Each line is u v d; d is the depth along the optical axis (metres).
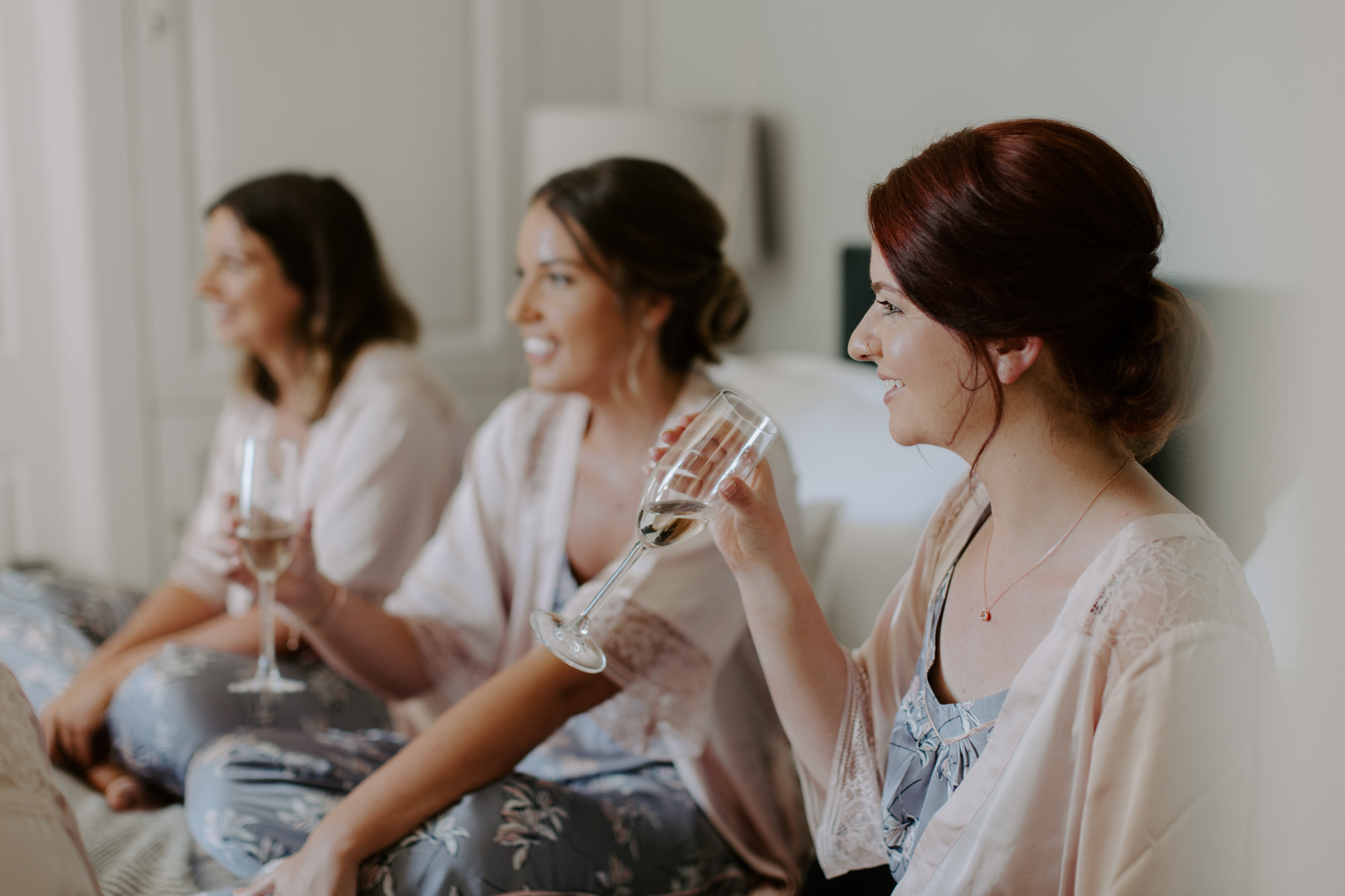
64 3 2.94
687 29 3.41
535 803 1.22
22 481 3.19
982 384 0.89
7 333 3.15
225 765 1.32
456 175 3.46
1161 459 1.27
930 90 2.46
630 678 1.29
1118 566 0.85
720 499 1.01
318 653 1.82
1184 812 0.78
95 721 1.67
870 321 0.95
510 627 1.58
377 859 1.14
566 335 1.48
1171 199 1.73
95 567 3.16
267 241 2.05
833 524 1.78
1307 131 0.82
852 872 1.28
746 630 1.43
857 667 1.14
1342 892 0.76
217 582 2.04
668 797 1.38
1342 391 0.78
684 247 1.48
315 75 3.23
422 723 1.72
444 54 3.39
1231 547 1.21
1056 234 0.84
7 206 3.10
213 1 3.08
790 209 2.99
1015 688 0.88
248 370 2.21
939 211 0.86
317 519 1.92
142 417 3.11
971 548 1.04
